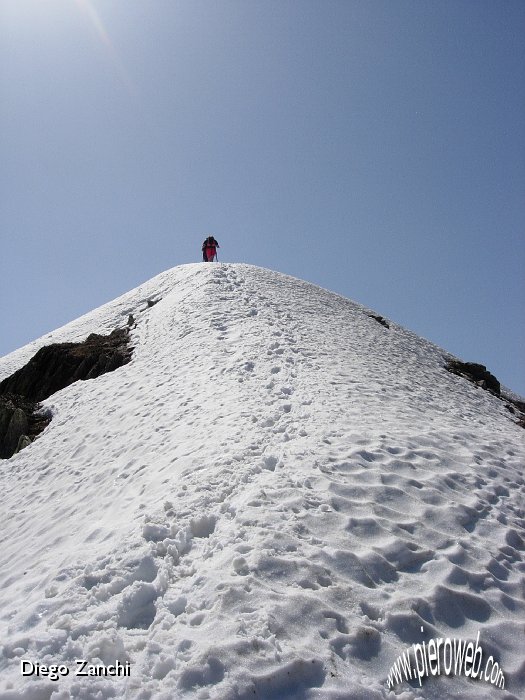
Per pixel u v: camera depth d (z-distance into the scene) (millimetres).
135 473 11516
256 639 5484
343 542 7348
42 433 18844
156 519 8125
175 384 16875
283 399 13688
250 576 6438
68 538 9547
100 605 6496
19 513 12742
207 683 5059
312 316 25406
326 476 9156
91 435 15984
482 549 7750
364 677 5266
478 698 5312
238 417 12344
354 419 12289
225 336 20438
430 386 19828
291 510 7996
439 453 11109
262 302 25641
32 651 5848
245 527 7496
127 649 5680
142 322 27781
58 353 25672
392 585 6719
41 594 7152
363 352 21094
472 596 6672
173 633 5785
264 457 9961
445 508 8734
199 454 10609
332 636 5672
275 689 5043
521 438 15516
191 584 6547
